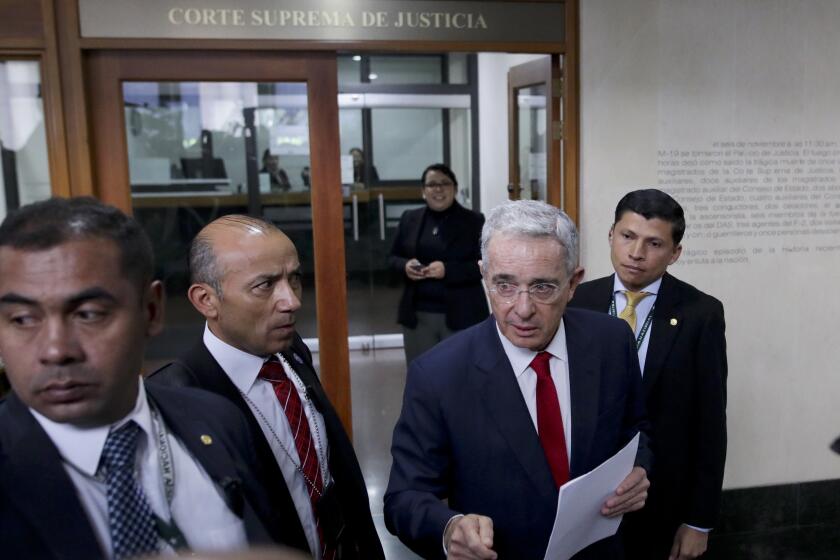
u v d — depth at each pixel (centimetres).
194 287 120
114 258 66
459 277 362
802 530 304
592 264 278
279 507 111
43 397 64
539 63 303
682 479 174
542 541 119
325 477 130
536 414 124
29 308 63
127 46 240
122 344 67
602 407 127
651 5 271
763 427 299
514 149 362
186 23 243
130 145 260
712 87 279
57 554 63
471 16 261
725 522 299
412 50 259
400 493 123
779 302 294
